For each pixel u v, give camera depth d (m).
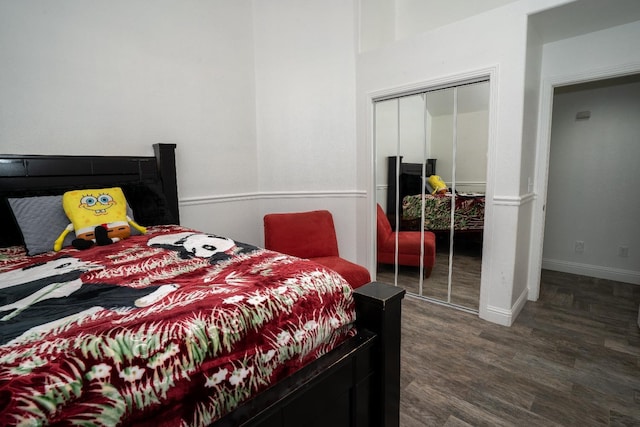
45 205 1.71
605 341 2.11
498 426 1.42
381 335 1.09
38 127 2.06
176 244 1.58
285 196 3.40
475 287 2.57
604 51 2.37
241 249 1.47
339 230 3.34
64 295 0.93
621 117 3.10
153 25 2.55
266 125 3.35
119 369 0.62
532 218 2.75
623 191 3.15
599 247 3.34
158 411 0.65
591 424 1.42
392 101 2.89
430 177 2.72
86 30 2.22
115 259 1.34
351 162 3.21
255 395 0.82
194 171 2.90
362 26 3.06
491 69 2.24
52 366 0.57
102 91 2.31
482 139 2.40
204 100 2.92
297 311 0.95
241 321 0.82
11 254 1.55
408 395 1.62
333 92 3.17
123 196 2.00
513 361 1.90
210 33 2.92
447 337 2.19
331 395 0.97
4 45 1.91
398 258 3.04
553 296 2.88
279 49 3.24
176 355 0.69
